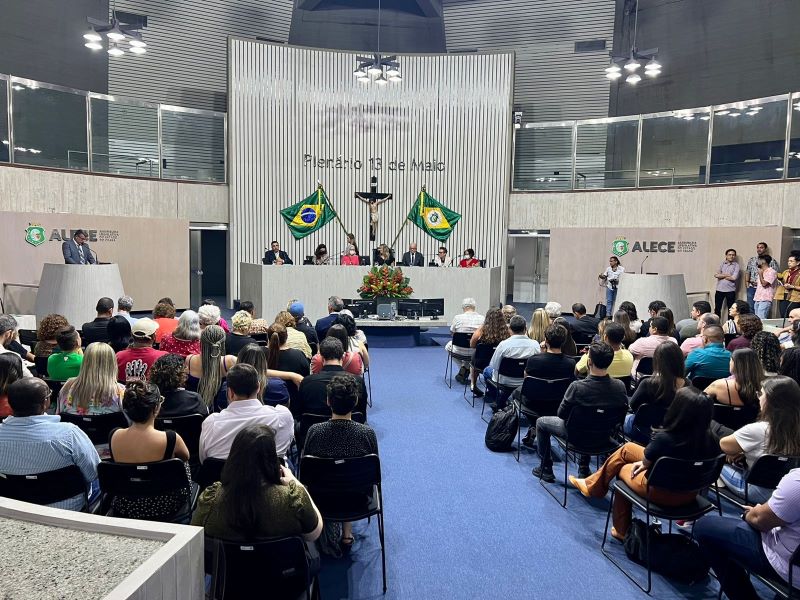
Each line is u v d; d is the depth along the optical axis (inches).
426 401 280.7
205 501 100.6
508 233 606.9
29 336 253.4
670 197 524.7
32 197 456.1
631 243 512.7
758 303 406.0
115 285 294.0
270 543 95.7
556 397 200.8
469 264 491.2
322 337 280.5
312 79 590.2
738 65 554.6
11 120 444.8
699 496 140.7
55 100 469.4
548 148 589.0
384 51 671.1
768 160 471.8
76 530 74.3
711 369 195.2
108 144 504.7
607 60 626.2
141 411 118.4
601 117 634.2
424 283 457.1
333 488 129.4
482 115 602.9
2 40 503.2
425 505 173.2
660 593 131.6
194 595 73.0
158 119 533.6
